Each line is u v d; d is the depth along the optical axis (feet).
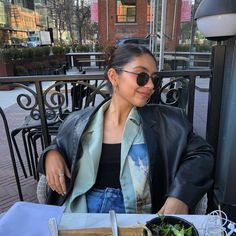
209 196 6.95
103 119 4.87
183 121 4.79
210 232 3.02
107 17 63.21
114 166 4.68
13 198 9.12
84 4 73.87
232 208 6.37
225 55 6.16
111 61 4.71
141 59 4.42
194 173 4.25
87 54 45.75
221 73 6.26
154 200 4.72
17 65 34.50
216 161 6.88
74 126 4.89
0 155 12.73
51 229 3.04
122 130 4.75
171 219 2.98
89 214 3.41
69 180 4.75
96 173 4.68
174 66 16.83
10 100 25.93
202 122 10.07
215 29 5.65
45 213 3.35
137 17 62.39
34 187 9.71
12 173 10.91
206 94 11.32
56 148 4.79
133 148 4.60
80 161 4.72
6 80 6.41
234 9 5.35
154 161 4.57
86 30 81.76
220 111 6.57
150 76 4.48
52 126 8.52
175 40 17.11
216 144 6.78
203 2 5.88
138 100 4.54
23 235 3.03
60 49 51.37
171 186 4.25
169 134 4.70
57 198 4.89
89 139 4.79
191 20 15.87
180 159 4.58
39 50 41.68
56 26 87.61
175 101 7.30
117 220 3.27
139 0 61.21
